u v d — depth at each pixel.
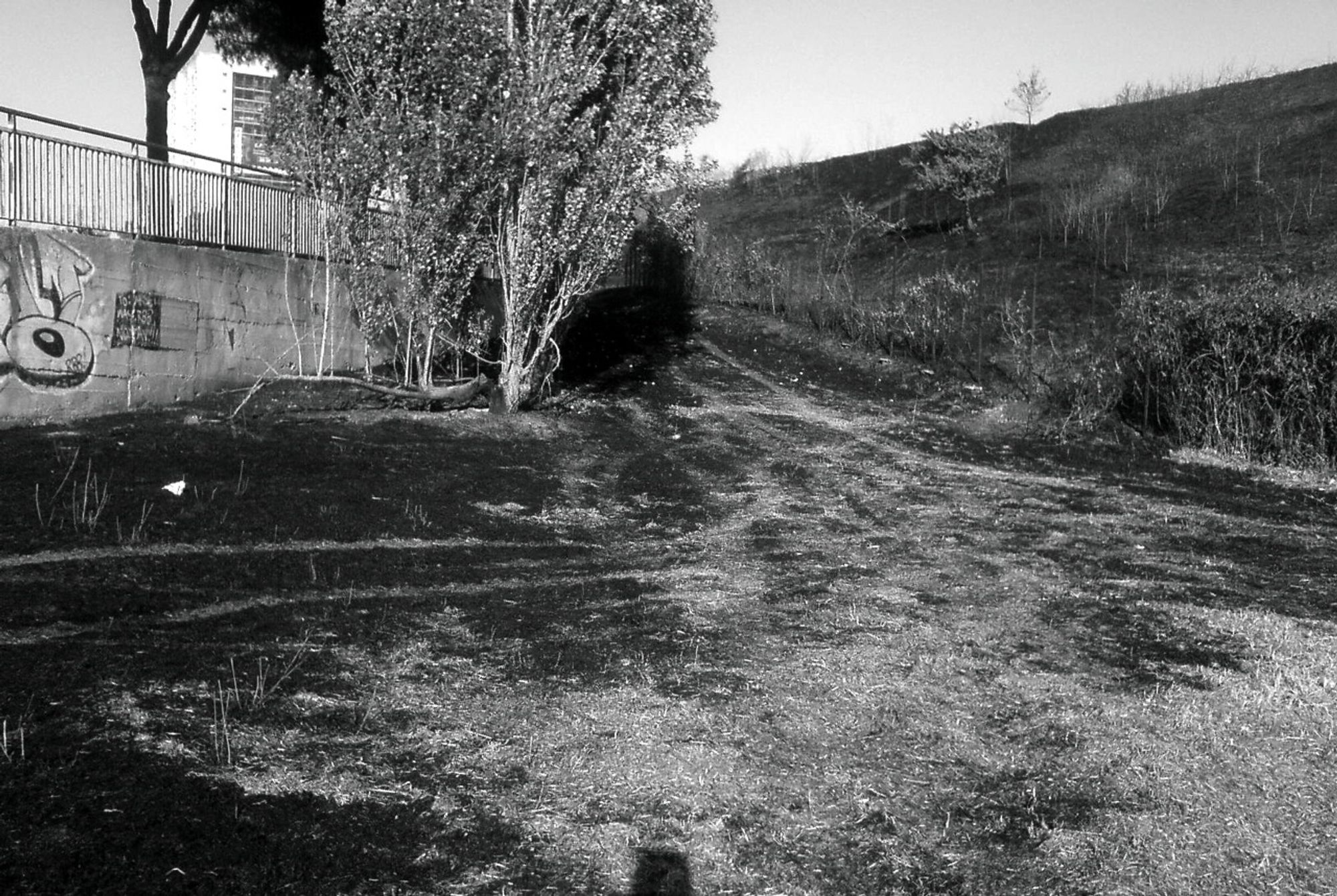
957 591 7.18
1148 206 24.25
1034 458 13.89
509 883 3.24
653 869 3.41
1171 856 3.65
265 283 14.20
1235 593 7.22
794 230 32.34
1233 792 4.13
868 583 7.39
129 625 5.21
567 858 3.42
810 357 20.75
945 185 28.66
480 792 3.80
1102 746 4.52
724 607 6.59
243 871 3.10
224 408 12.20
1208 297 15.06
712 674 5.23
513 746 4.22
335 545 7.36
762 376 19.30
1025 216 26.95
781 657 5.56
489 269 14.53
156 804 3.40
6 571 5.83
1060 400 16.28
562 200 13.71
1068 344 18.02
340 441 11.02
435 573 6.95
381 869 3.22
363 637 5.38
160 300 12.14
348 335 16.16
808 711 4.82
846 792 4.05
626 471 11.88
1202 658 5.68
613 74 14.42
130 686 4.35
